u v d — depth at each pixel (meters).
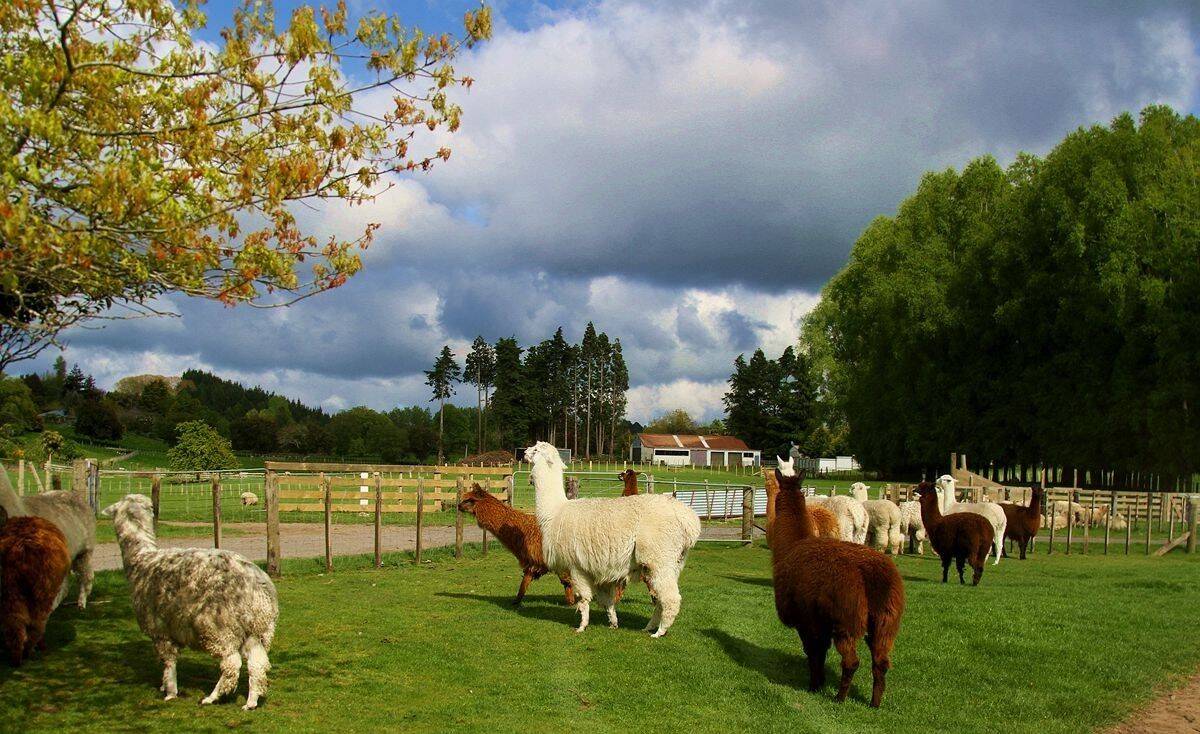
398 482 15.62
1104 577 15.78
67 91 5.62
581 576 9.56
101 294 6.21
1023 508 19.95
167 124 6.07
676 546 9.16
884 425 52.75
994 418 43.06
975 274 44.09
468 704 6.72
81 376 101.81
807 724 6.63
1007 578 15.48
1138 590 13.52
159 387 97.31
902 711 7.04
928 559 19.05
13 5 5.23
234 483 35.56
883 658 7.04
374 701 6.68
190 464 42.28
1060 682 7.88
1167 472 36.34
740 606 11.36
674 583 9.18
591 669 7.90
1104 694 7.59
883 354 51.59
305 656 7.97
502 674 7.63
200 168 5.89
